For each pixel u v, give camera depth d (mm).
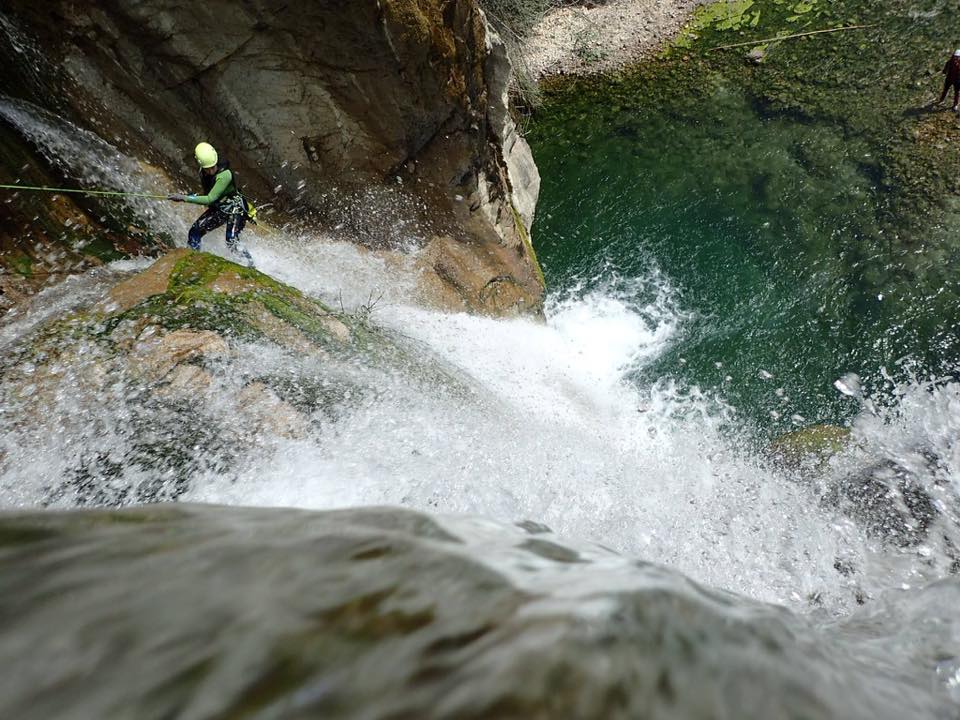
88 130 6234
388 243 7824
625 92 12664
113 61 6219
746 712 1162
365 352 5355
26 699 938
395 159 7523
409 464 4457
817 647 1715
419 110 7141
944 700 1895
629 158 11383
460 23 6992
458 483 4504
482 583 1284
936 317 7996
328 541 1483
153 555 1363
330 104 6973
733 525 5105
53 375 4312
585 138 11969
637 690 1041
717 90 12172
